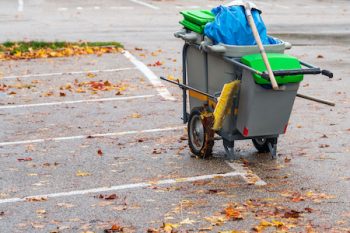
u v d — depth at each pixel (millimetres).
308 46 20984
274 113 9422
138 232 7473
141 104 13625
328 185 8922
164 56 19000
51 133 11664
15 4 33062
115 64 17781
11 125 12172
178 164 9898
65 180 9289
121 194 8711
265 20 28031
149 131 11703
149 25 25766
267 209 8086
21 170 9719
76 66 17531
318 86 15172
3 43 20609
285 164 9812
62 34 23234
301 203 8273
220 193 8656
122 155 10391
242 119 9500
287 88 9266
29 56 18797
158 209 8156
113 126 12047
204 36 9898
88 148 10773
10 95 14453
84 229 7594
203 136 9930
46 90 14883
